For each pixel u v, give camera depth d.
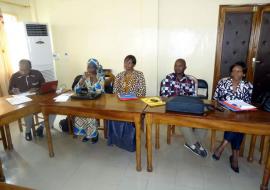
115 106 2.14
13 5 3.83
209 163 2.33
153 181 2.05
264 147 2.25
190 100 1.93
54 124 3.48
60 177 2.12
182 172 2.18
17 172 2.21
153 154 2.52
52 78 4.05
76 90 2.62
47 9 4.16
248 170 2.20
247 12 3.51
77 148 2.70
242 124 1.72
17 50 3.90
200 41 3.79
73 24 4.15
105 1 3.90
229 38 3.67
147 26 3.79
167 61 3.99
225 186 1.97
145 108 2.06
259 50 3.58
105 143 2.82
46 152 2.61
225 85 2.45
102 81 2.79
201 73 3.93
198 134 3.08
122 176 2.13
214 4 3.59
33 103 2.32
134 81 2.82
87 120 2.72
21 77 3.06
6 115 2.01
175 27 3.81
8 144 2.64
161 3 3.75
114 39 4.04
